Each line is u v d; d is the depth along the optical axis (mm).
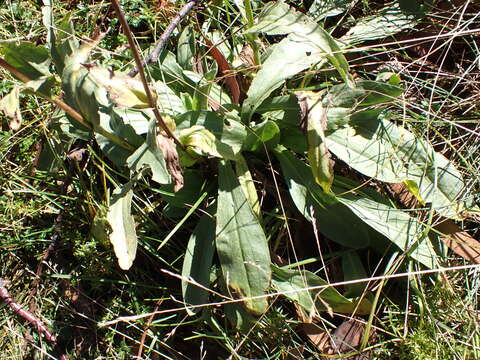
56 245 467
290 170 427
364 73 492
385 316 422
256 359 416
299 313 405
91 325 447
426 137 456
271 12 440
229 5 500
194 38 454
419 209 415
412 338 400
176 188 379
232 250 399
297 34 424
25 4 536
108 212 405
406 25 495
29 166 490
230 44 501
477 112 464
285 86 453
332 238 421
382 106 438
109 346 437
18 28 528
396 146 431
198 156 429
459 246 426
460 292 426
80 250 456
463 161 451
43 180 483
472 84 471
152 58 441
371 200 424
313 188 421
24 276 466
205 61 477
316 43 419
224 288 416
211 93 449
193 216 458
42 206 477
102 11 528
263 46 479
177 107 440
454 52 496
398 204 448
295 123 428
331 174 383
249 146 437
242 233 400
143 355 433
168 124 379
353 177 459
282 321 415
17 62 369
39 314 452
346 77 415
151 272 460
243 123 435
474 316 403
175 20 460
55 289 458
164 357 433
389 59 500
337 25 493
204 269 412
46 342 446
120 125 413
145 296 453
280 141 447
